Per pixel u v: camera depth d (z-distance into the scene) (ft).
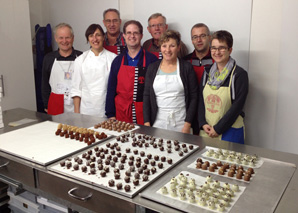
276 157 5.00
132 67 9.18
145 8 10.45
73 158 5.03
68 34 10.83
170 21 10.02
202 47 9.14
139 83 9.20
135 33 9.02
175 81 8.06
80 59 10.16
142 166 4.55
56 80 11.21
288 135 8.52
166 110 8.21
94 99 9.93
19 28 11.89
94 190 4.09
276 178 4.23
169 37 7.90
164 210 3.53
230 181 4.15
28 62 12.38
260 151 5.28
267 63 8.79
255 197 3.72
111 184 4.03
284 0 8.08
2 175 5.41
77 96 10.39
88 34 9.77
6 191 6.86
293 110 8.34
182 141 5.87
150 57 9.36
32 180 4.87
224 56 7.41
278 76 8.60
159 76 8.19
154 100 8.32
